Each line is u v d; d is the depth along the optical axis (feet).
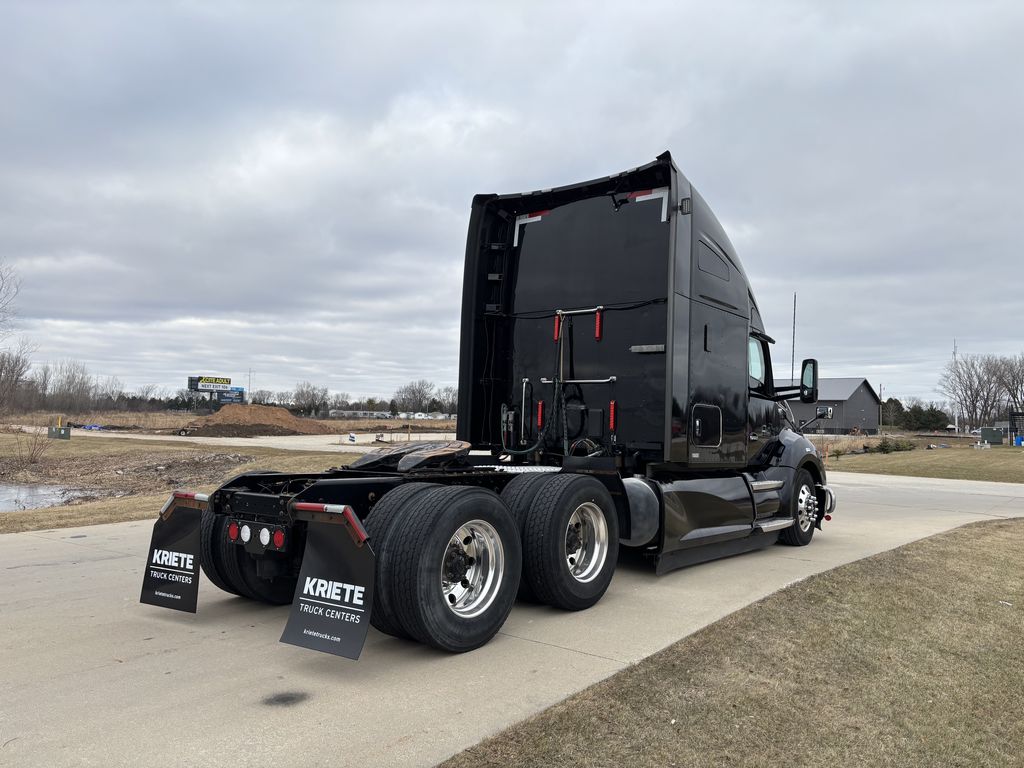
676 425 19.81
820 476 28.66
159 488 69.31
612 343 21.40
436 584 13.10
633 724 10.42
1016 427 177.99
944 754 10.16
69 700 11.11
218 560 16.56
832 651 14.02
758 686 12.07
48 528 29.35
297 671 12.56
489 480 17.53
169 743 9.60
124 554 23.34
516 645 14.11
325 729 10.08
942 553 25.25
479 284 23.62
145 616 16.08
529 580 16.21
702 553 21.97
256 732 9.96
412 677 12.26
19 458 99.96
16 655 13.28
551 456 22.40
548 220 23.20
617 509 18.69
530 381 23.18
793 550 25.93
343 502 14.11
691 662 13.04
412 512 13.35
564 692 11.56
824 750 10.02
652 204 21.15
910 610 17.30
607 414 21.33
